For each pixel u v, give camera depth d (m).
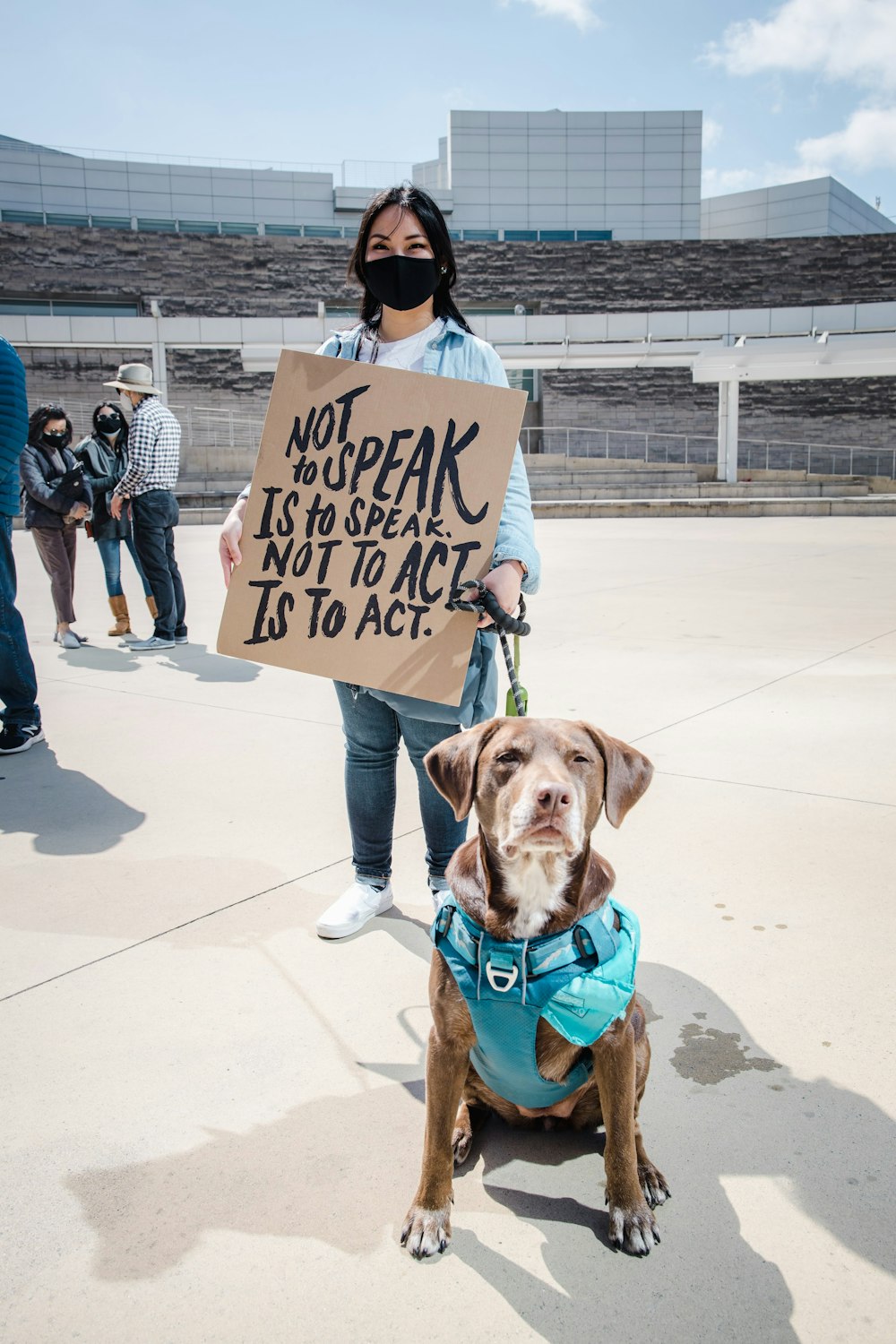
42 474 7.07
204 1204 1.85
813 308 23.66
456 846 2.93
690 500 22.75
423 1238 1.73
